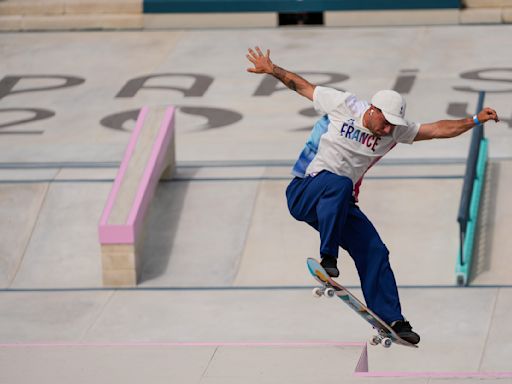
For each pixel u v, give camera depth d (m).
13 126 39.03
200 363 17.52
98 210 31.83
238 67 45.50
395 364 23.89
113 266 28.55
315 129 16.19
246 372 17.03
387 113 15.54
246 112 39.97
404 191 31.67
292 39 49.31
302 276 28.70
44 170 34.00
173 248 30.20
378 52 46.69
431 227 30.08
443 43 47.59
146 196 29.81
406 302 26.84
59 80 44.56
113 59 47.16
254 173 33.38
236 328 26.14
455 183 31.88
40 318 27.05
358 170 16.11
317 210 15.95
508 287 27.34
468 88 41.38
